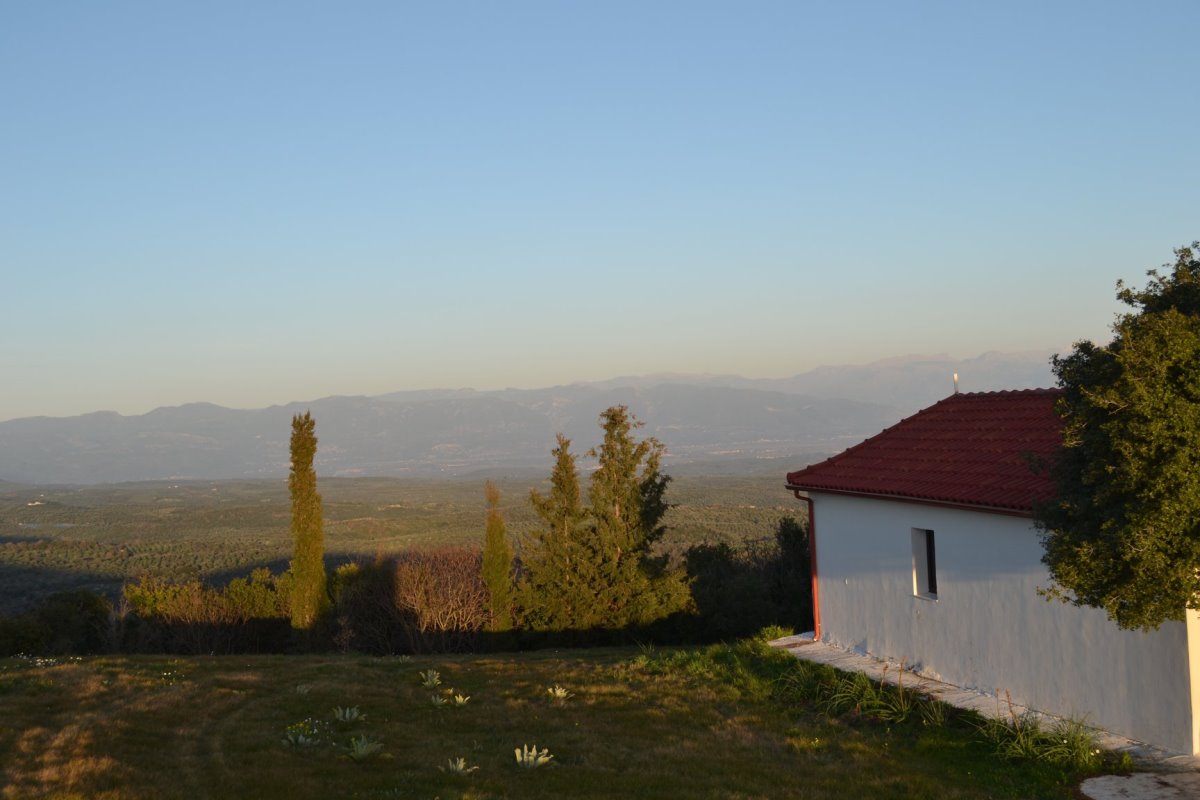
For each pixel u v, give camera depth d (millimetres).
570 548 28953
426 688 15969
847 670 15445
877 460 17500
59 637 33219
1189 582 8711
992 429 16484
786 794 9812
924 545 15391
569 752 11547
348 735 12234
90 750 11008
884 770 10750
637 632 28125
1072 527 9492
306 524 31953
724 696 14781
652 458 29547
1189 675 10688
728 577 30984
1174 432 8445
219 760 10773
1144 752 10961
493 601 30047
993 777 10375
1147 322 8820
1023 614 12992
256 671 17922
